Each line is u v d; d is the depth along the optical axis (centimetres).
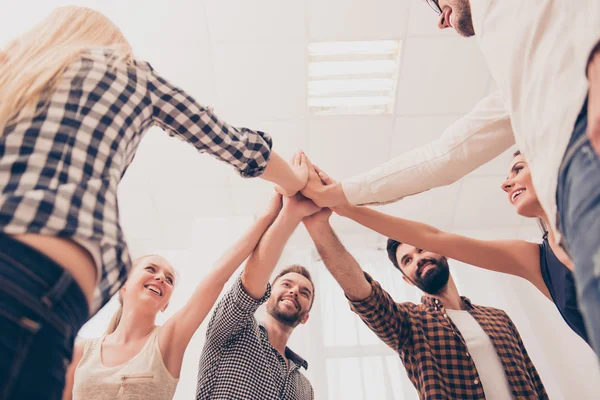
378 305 171
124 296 172
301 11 258
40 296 46
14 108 58
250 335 168
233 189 350
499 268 151
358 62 286
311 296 215
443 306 191
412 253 205
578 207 39
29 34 76
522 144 55
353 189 158
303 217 172
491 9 62
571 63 46
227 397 149
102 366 143
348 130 314
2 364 40
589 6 45
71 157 57
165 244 389
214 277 155
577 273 39
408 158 151
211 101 296
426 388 155
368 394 305
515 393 160
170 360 144
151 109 78
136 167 331
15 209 48
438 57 279
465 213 379
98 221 56
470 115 139
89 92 64
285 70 282
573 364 307
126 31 263
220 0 253
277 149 325
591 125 40
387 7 257
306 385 186
